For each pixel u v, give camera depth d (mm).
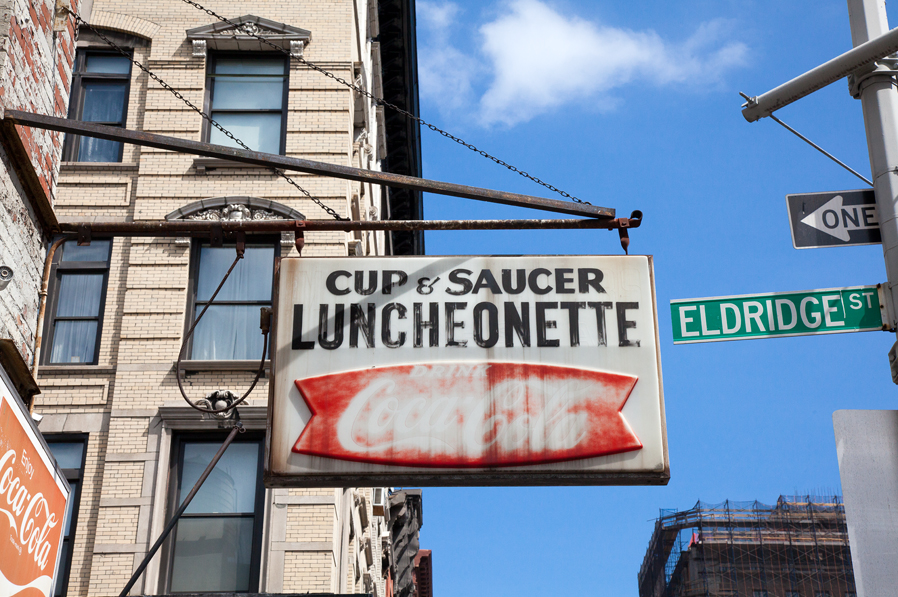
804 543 54719
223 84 19547
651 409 8219
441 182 8430
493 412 8164
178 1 20047
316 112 19156
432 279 8633
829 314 6984
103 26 19672
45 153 9258
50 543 8297
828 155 7418
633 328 8484
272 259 17859
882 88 7188
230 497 16094
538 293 8586
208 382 16750
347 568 19312
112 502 15812
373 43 26656
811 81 7078
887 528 6129
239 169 18578
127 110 19172
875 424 6406
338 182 18469
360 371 8297
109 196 18359
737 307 7172
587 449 8055
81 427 16422
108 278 17703
